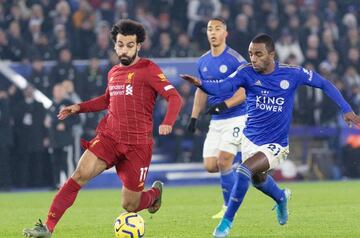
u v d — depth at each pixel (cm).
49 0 5322
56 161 4719
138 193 2253
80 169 2195
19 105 4778
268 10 5812
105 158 2206
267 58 2266
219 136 3039
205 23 5556
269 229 2509
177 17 5712
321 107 5300
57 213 2178
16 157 4838
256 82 2303
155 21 5481
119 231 2175
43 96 4794
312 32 5703
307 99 5275
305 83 2323
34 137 4781
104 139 2211
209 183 5112
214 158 3053
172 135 5047
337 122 5356
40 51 5019
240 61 3022
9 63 4816
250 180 2258
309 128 5300
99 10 5591
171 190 4500
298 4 5981
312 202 3478
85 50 5269
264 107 2303
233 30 5453
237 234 2395
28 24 5150
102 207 3459
